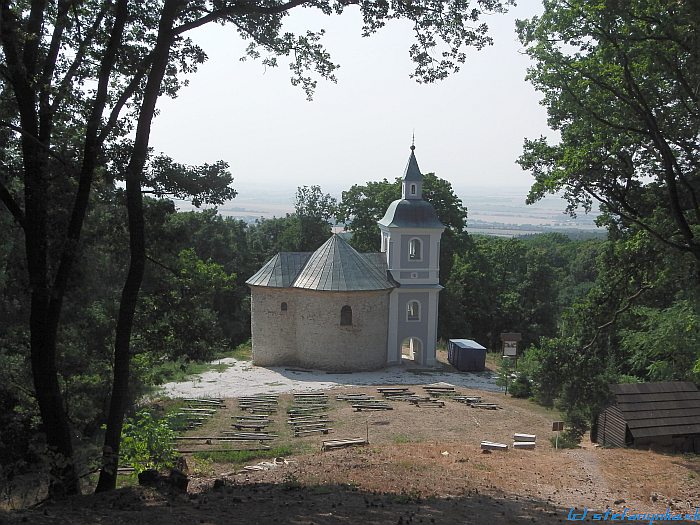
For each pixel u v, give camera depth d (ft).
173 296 58.13
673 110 62.90
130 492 43.37
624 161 70.03
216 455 79.15
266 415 100.58
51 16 51.01
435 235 141.28
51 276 54.34
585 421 78.79
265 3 51.65
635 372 127.65
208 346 60.49
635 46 57.47
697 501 50.55
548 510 45.96
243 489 49.62
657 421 71.97
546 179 72.84
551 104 72.28
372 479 57.98
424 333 142.92
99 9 52.37
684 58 58.18
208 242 212.64
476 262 209.87
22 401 61.46
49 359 49.65
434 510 43.93
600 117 67.31
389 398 112.16
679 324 94.79
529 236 428.97
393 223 139.74
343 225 206.39
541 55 68.23
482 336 212.23
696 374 92.53
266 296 137.49
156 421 67.41
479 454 72.64
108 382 67.46
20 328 61.36
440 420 97.19
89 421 71.51
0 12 40.52
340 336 133.08
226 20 52.85
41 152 49.14
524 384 114.11
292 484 52.39
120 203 52.31
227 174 50.98
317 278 133.18
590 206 73.51
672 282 69.41
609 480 57.57
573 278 296.10
